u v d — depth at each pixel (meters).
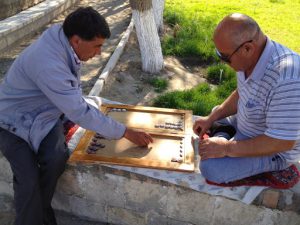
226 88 4.67
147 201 2.73
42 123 2.50
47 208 2.68
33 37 6.57
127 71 5.00
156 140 2.91
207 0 9.27
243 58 2.14
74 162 2.68
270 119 2.15
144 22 4.75
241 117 2.46
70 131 2.99
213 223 2.68
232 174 2.43
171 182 2.57
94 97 3.51
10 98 2.48
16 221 2.51
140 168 2.62
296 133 2.09
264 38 2.14
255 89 2.21
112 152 2.76
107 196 2.79
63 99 2.33
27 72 2.35
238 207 2.55
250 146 2.27
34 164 2.45
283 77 2.05
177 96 4.32
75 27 2.28
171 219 2.76
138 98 4.38
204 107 4.14
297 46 6.59
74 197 2.88
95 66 5.21
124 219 2.88
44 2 7.77
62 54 2.33
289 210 2.50
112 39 6.41
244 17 2.10
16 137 2.48
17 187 2.45
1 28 5.81
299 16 8.41
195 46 5.74
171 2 8.84
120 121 3.14
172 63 5.43
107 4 8.94
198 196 2.59
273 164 2.42
